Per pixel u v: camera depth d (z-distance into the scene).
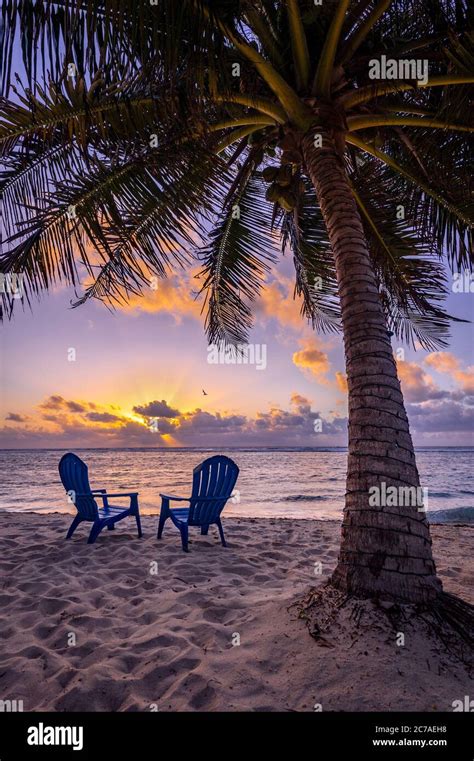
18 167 3.50
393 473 2.25
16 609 2.97
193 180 3.82
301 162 3.30
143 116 3.07
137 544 4.80
